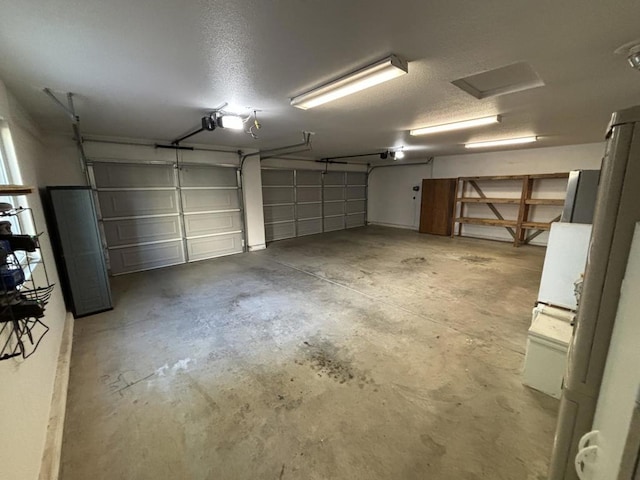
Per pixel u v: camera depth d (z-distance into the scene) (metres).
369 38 1.63
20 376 1.32
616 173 0.67
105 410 1.84
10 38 1.54
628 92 2.58
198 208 5.57
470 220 7.53
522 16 1.41
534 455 1.52
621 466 0.60
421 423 1.73
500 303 3.48
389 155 7.10
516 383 2.07
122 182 4.68
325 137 4.89
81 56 1.79
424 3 1.30
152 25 1.46
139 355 2.46
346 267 5.09
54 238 3.31
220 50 1.75
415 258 5.66
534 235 6.81
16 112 2.46
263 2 1.29
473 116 3.47
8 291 1.15
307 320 3.09
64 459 1.51
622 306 0.67
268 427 1.71
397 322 3.02
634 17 1.41
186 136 4.30
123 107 2.92
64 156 4.16
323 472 1.44
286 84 2.32
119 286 4.21
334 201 9.01
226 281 4.40
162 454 1.54
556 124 3.96
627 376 0.62
